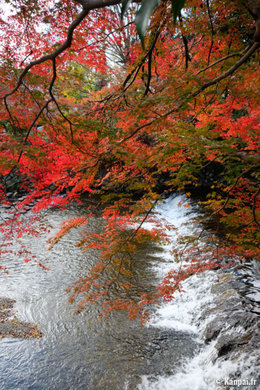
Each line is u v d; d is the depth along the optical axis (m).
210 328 5.34
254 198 2.84
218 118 3.25
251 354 4.24
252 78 2.31
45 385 4.61
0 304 6.71
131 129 2.54
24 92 2.55
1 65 2.43
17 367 4.95
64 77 2.96
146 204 3.45
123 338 5.62
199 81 2.19
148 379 4.64
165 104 2.27
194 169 2.68
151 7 0.56
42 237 11.05
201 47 3.83
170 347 5.31
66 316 6.34
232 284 6.40
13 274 8.21
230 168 2.45
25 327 5.96
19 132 2.81
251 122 3.13
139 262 8.73
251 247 3.73
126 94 2.72
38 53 3.16
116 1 1.64
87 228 12.02
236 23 3.07
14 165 2.29
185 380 4.53
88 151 2.99
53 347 5.43
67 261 9.09
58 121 2.53
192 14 2.96
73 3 2.79
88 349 5.37
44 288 7.49
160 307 6.59
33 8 2.71
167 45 3.85
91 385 4.60
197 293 6.70
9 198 15.10
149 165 2.61
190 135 2.40
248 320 5.00
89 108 3.19
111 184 3.61
